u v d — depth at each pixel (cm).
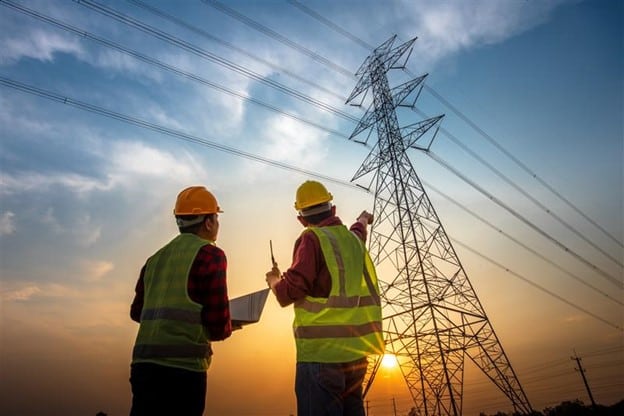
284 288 238
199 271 249
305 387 233
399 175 2683
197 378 232
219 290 247
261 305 296
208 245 263
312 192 297
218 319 242
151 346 229
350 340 239
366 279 278
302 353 241
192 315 240
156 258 269
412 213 2522
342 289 249
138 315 286
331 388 227
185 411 222
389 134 2898
